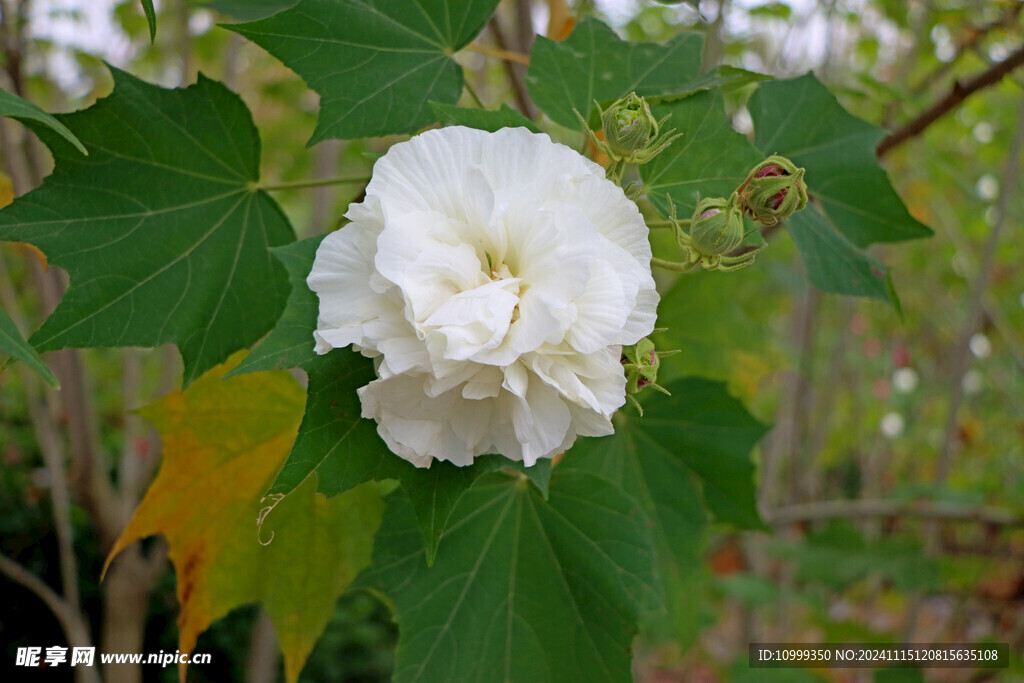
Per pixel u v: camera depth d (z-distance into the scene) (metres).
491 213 0.47
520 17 0.70
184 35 0.97
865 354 2.09
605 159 0.55
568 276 0.46
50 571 1.75
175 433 0.60
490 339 0.46
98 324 0.54
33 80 1.01
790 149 0.62
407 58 0.55
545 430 0.47
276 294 0.57
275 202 0.57
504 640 0.57
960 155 1.58
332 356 0.48
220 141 0.56
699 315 0.79
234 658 1.76
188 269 0.56
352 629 1.93
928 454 1.86
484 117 0.50
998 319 1.53
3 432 1.85
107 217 0.54
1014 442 1.76
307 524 0.62
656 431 0.65
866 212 0.62
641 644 1.28
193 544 0.61
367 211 0.47
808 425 1.51
